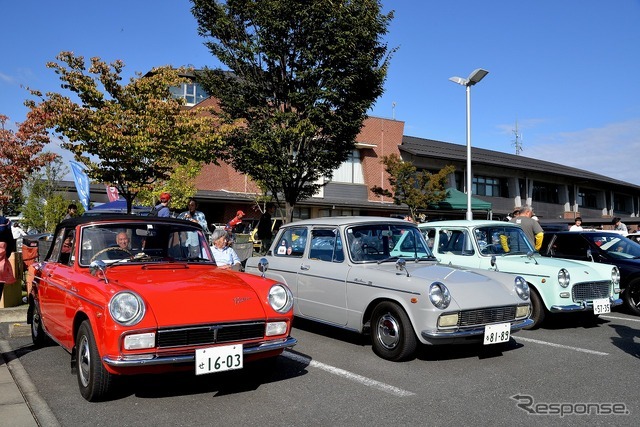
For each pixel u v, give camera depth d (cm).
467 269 611
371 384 458
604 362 537
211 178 2309
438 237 821
